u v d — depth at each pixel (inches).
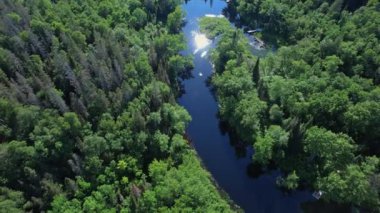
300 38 6766.7
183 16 7755.9
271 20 7273.6
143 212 4293.8
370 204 4571.9
